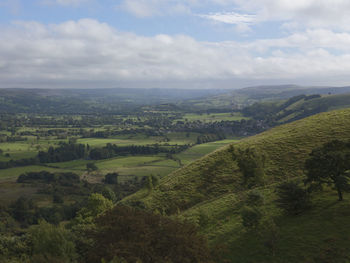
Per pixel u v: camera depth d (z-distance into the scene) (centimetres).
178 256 2136
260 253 2783
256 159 4969
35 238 2628
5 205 12588
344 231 2639
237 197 4744
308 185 4022
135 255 2091
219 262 2759
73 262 2419
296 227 3002
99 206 5659
